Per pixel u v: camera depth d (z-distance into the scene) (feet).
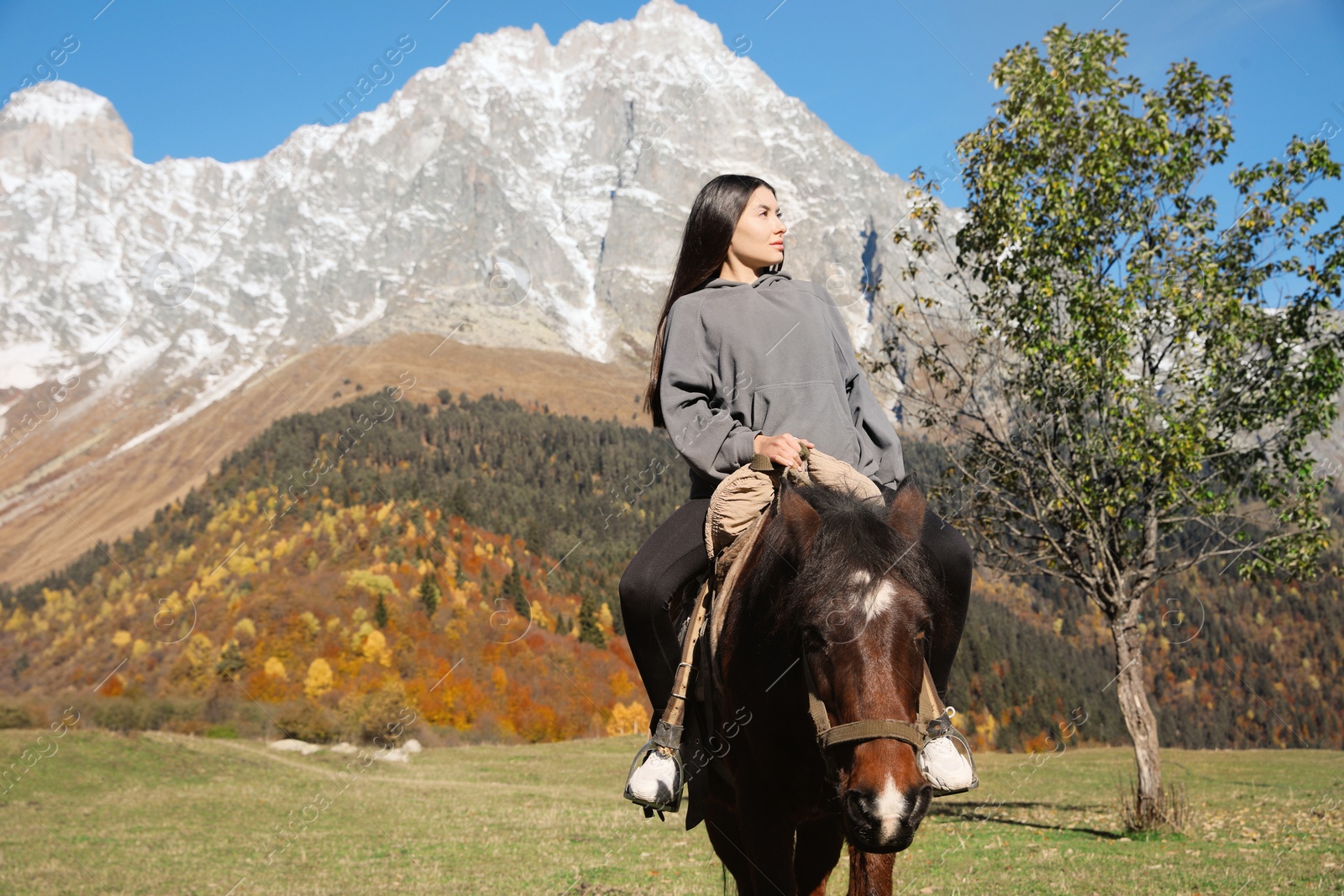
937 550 7.68
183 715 71.46
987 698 155.33
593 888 21.57
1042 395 30.83
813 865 8.51
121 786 44.50
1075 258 31.37
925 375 33.42
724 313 9.29
